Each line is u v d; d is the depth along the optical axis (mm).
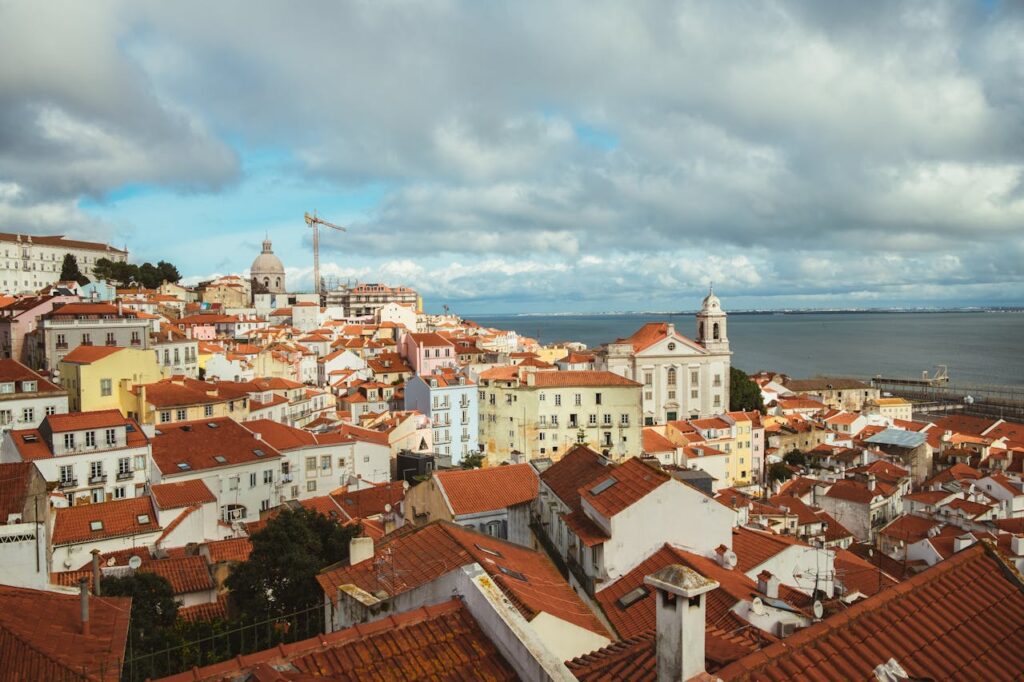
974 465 137000
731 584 32500
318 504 81188
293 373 177250
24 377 93188
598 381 134000
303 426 126312
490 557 28906
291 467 96875
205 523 65438
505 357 181500
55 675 20094
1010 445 153625
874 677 17062
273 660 18562
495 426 136125
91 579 43969
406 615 20266
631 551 34875
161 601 41531
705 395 175000
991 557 22125
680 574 16656
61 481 74688
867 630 18578
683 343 173500
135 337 125188
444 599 22000
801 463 152375
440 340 190875
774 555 39750
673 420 164875
